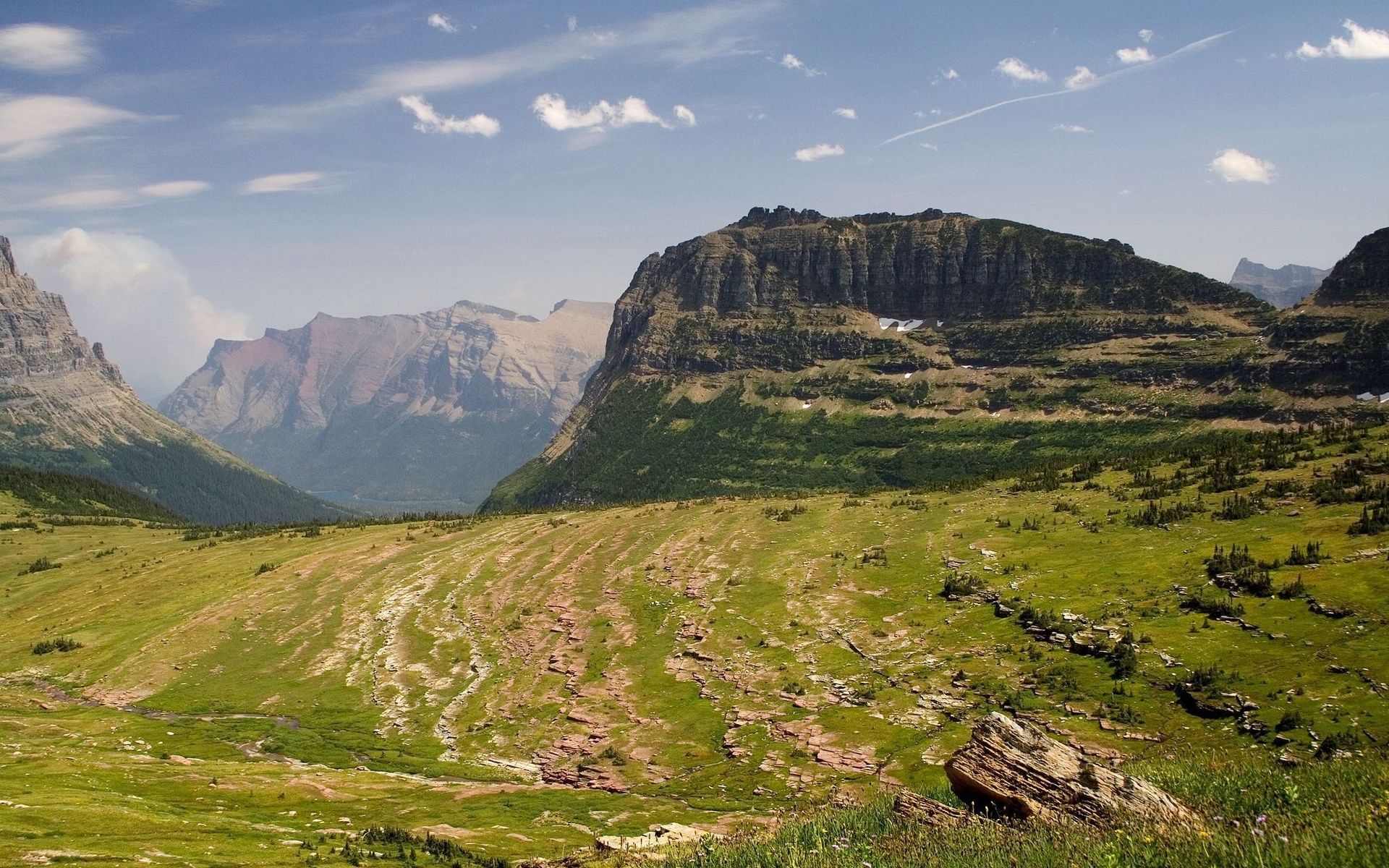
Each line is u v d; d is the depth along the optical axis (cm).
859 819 3300
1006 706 10019
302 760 12662
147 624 19375
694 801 9450
